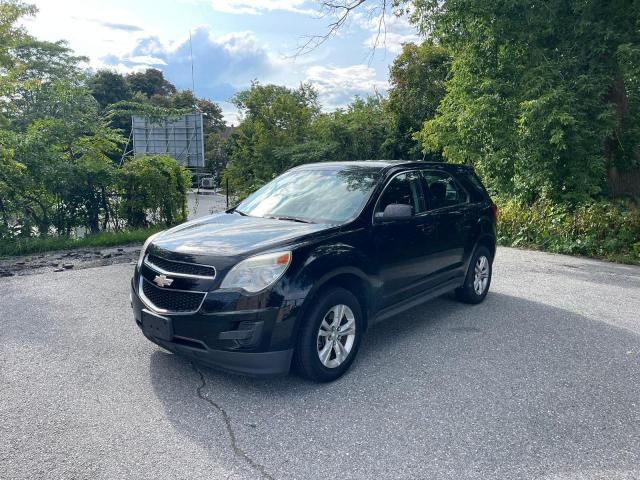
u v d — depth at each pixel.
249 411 3.59
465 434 3.33
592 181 11.53
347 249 4.18
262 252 3.76
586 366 4.51
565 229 11.12
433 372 4.32
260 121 27.95
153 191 12.88
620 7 11.25
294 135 27.89
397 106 26.77
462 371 4.34
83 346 4.79
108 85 53.75
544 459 3.07
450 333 5.33
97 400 3.72
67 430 3.30
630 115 12.81
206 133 61.28
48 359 4.48
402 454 3.08
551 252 11.05
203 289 3.66
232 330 3.59
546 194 12.22
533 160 11.98
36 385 3.95
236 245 3.89
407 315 5.96
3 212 10.98
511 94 12.22
